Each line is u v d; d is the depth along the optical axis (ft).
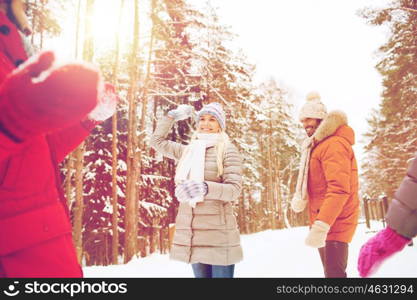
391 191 119.14
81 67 2.09
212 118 11.65
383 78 71.61
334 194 9.73
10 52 3.40
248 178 101.60
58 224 3.43
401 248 4.25
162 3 54.44
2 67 3.07
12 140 2.26
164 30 55.31
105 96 4.65
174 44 59.57
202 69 66.74
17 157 3.07
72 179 55.26
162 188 72.74
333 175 9.87
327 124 10.53
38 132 2.26
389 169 115.55
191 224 10.18
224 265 9.89
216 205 10.19
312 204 11.13
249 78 77.87
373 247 4.38
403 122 78.02
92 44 38.14
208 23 72.43
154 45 58.90
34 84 2.06
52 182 3.55
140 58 55.31
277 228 135.74
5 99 2.16
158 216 68.44
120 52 56.70
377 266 4.33
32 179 3.22
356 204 10.48
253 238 59.41
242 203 108.27
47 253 3.22
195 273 10.62
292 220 162.61
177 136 66.64
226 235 10.12
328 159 10.13
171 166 75.05
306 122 12.32
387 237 4.29
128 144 51.29
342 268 10.12
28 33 4.02
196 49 69.56
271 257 26.66
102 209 63.21
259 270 20.30
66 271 3.36
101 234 63.57
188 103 65.98
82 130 4.57
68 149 4.49
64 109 2.11
